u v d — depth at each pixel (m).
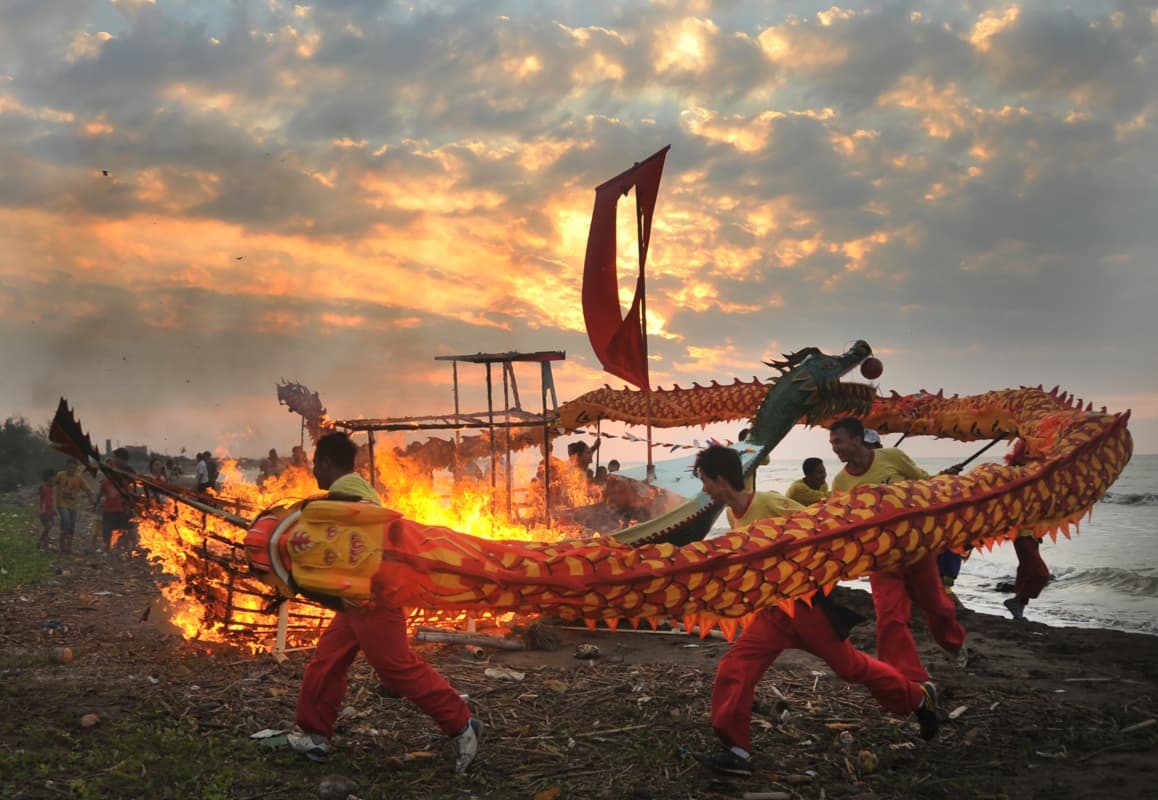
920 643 8.05
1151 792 4.55
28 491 38.22
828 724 5.59
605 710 5.85
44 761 4.59
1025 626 8.80
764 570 4.68
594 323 10.37
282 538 4.49
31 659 6.80
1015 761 5.02
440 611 4.96
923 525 5.09
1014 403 9.45
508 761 4.95
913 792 4.61
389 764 4.84
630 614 4.63
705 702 6.04
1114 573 14.43
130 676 6.36
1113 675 6.83
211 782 4.46
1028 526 5.63
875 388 10.38
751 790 4.62
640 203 9.91
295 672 6.54
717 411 11.70
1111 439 6.30
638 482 10.05
